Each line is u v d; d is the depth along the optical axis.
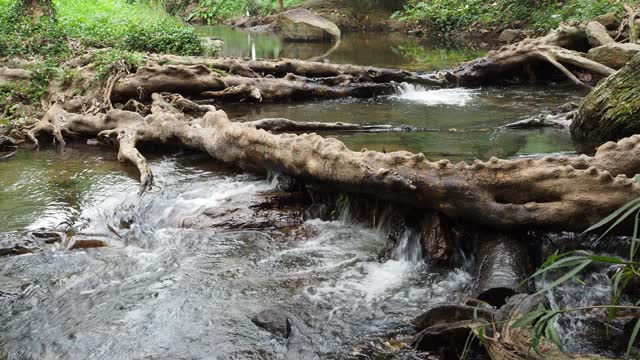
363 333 3.67
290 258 4.73
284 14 21.30
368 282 4.34
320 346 3.54
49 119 8.35
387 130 7.64
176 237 5.13
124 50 11.24
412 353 3.43
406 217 4.84
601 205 4.07
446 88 11.16
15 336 3.76
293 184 5.66
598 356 2.96
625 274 2.40
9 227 5.22
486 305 3.50
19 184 6.33
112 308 4.04
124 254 4.87
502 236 4.41
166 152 7.45
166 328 3.78
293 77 10.50
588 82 10.64
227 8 29.52
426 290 4.21
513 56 10.94
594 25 10.90
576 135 7.12
